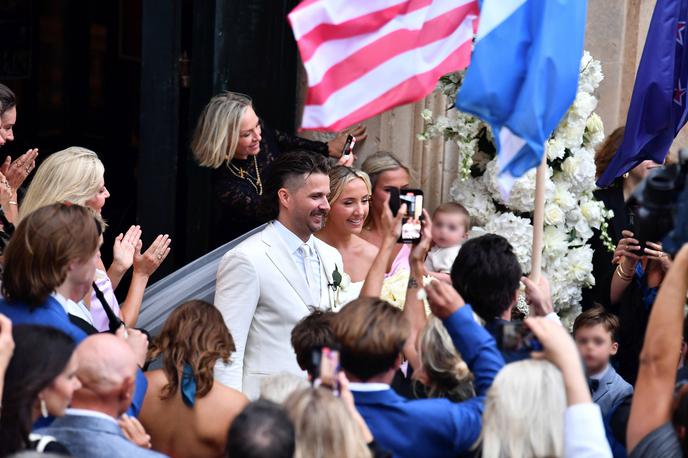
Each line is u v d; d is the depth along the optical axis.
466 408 10.27
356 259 15.73
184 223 18.45
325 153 17.92
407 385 12.17
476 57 11.46
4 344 8.92
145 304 15.65
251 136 16.39
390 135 17.89
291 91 18.92
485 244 11.52
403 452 10.09
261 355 13.92
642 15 17.91
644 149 15.62
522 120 11.35
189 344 11.37
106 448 9.54
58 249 10.74
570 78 11.63
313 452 8.80
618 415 11.83
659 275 15.82
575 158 16.12
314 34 11.48
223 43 17.92
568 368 9.45
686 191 10.17
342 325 10.16
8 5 20.92
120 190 22.11
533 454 9.30
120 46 22.25
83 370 9.63
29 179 21.23
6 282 10.86
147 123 17.91
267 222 14.77
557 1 11.52
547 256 16.08
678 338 10.16
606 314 13.77
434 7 11.97
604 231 16.59
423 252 12.41
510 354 10.36
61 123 22.00
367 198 15.66
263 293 13.91
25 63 21.27
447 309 10.52
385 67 11.80
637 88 15.48
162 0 17.70
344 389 9.52
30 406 9.01
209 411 11.35
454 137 16.41
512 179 11.49
